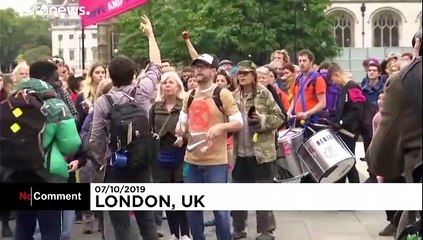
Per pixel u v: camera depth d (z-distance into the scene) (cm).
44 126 484
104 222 564
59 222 504
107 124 506
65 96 639
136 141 498
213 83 554
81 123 686
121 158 496
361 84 818
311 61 751
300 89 750
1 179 488
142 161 502
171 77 602
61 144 495
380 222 688
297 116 738
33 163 481
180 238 619
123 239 510
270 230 640
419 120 268
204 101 534
